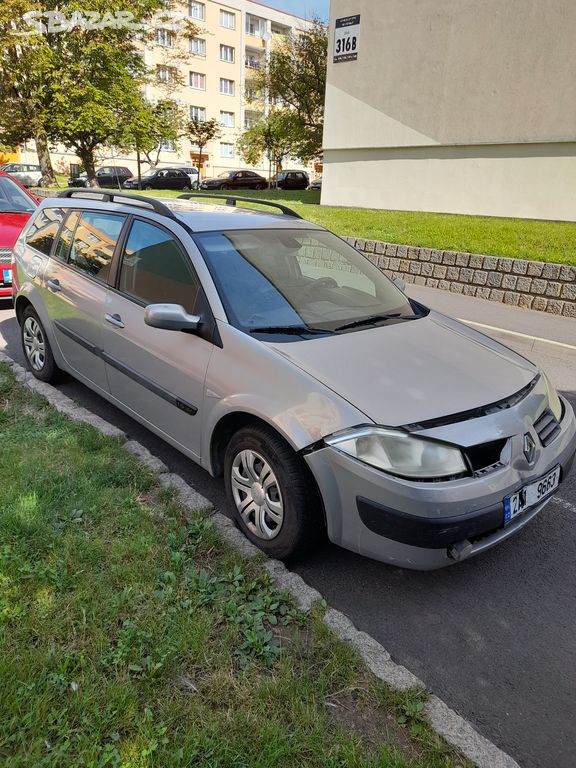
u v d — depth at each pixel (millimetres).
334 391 2699
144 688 2125
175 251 3631
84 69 23547
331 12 17484
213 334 3193
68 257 4598
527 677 2422
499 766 1970
